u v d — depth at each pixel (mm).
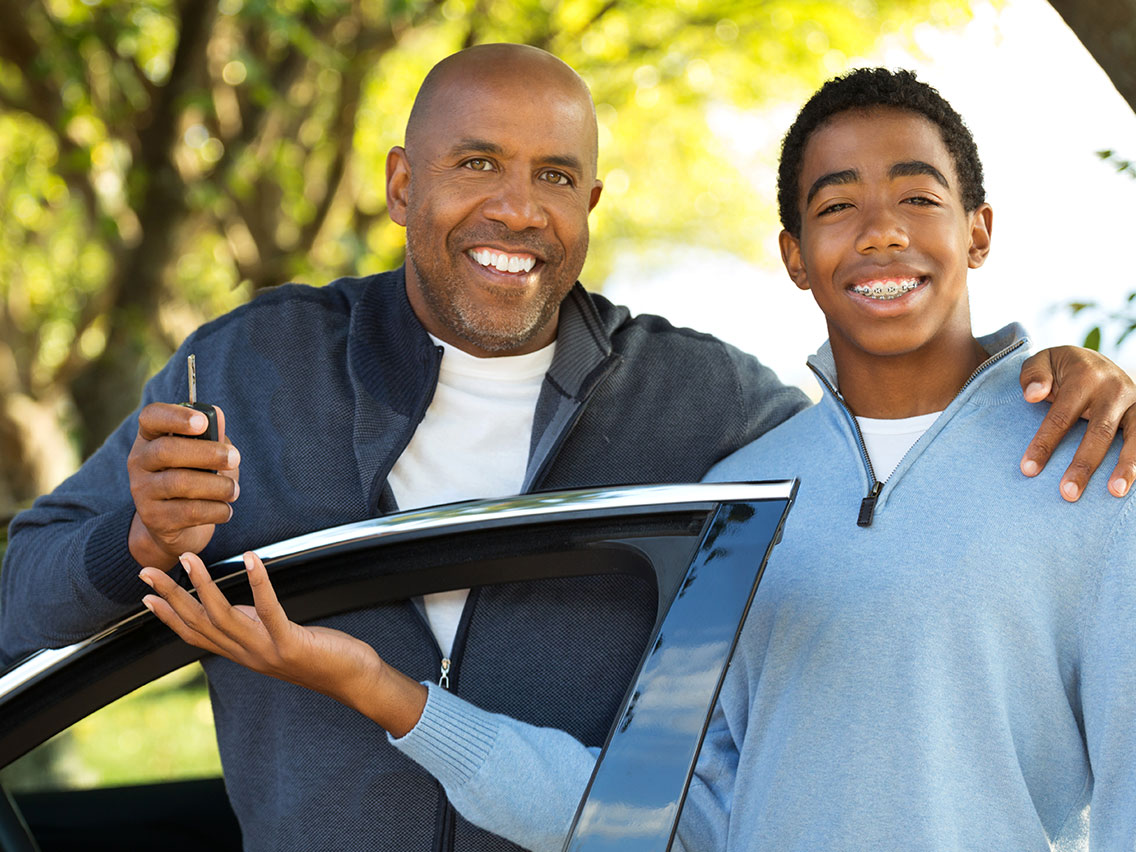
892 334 1528
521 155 1730
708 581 1233
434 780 1622
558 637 1679
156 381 1872
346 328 1851
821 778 1421
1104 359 1492
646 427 1829
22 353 7344
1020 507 1420
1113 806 1301
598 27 8008
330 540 1433
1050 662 1382
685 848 1511
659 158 10453
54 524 1668
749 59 8617
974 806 1361
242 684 1720
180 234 6184
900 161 1539
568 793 1425
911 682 1396
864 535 1486
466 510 1407
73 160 6105
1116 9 1791
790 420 1718
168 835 2078
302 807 1663
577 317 1840
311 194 7270
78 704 1409
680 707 1162
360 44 6480
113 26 5535
